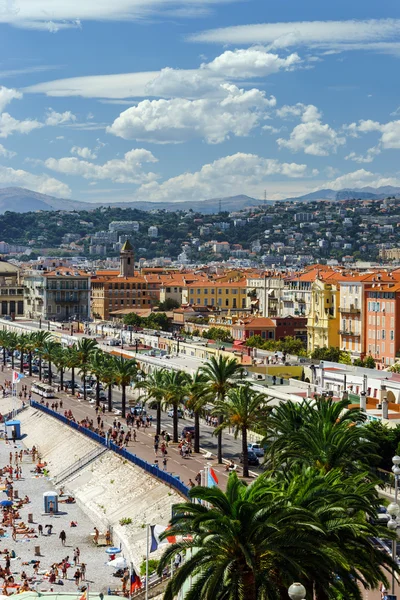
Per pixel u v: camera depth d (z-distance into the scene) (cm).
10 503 15625
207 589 6122
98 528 14412
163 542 12094
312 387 18462
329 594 6391
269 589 6122
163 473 14500
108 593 11162
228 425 14238
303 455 9350
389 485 12131
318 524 6244
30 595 10375
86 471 17225
